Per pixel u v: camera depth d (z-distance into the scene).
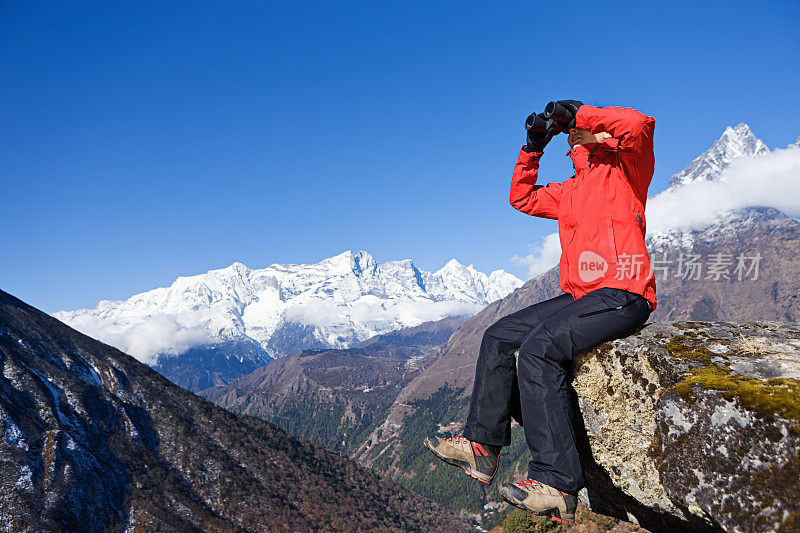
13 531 92.88
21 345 150.88
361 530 124.38
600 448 3.38
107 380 156.62
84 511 104.56
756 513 2.22
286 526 119.00
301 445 168.00
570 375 3.43
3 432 112.69
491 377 3.45
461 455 3.47
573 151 3.68
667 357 2.91
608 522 12.17
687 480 2.54
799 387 2.30
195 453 138.38
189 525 110.88
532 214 4.13
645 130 3.06
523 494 3.07
